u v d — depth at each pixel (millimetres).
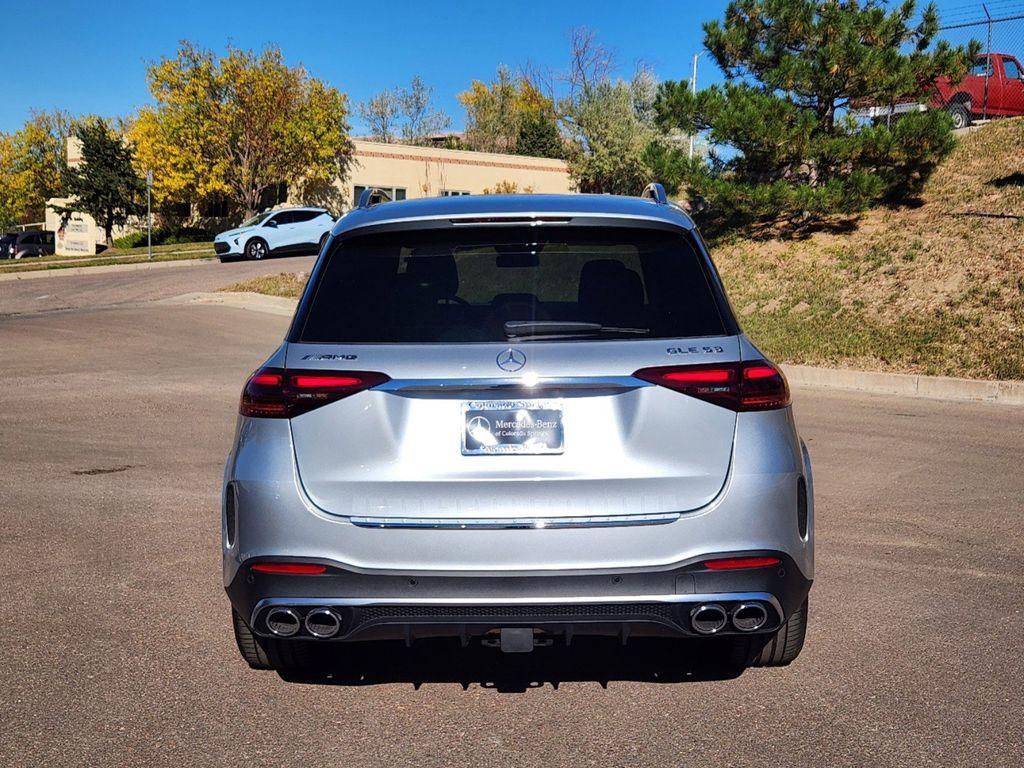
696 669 3877
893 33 18078
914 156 17844
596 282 3361
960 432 8664
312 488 3158
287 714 3500
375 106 62875
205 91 38312
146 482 6898
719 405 3188
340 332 3295
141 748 3242
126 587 4812
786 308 14922
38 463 7449
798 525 3281
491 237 3488
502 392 3133
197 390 10859
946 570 5031
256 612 3209
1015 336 11859
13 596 4680
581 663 3953
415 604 3113
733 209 18688
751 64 19109
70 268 29734
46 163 64125
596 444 3131
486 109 64562
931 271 14883
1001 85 24188
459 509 3104
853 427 8914
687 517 3115
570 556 3088
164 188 38656
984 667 3848
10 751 3211
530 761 3150
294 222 31359
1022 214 16625
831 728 3348
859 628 4258
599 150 41781
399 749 3240
